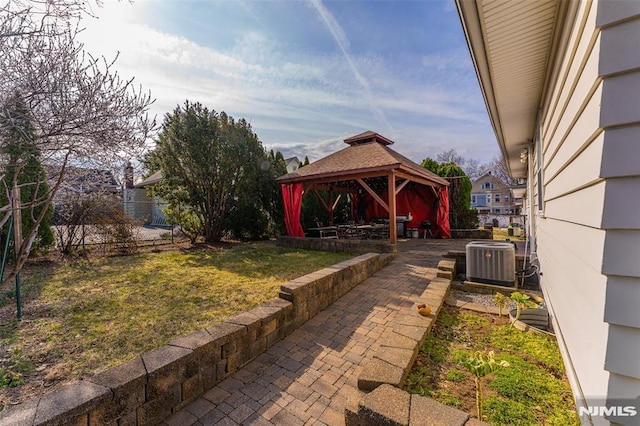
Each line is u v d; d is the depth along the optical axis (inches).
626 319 47.4
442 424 56.5
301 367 102.8
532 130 207.2
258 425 76.5
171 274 224.7
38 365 99.5
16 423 56.6
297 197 398.9
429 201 489.7
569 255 83.5
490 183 1312.7
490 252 180.9
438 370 90.1
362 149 401.4
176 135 367.9
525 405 74.7
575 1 70.8
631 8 46.8
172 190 389.1
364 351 113.0
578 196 70.7
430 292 148.6
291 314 129.8
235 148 396.5
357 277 198.1
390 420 59.4
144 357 82.1
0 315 142.1
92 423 64.7
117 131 123.4
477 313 138.6
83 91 112.2
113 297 169.3
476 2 81.3
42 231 278.5
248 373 99.7
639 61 46.1
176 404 81.5
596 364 55.9
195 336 95.1
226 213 418.6
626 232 47.8
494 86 135.7
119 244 327.6
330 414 80.0
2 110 96.2
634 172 46.8
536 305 147.9
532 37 99.9
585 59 61.3
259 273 227.0
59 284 195.8
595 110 54.0
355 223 486.6
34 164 120.6
